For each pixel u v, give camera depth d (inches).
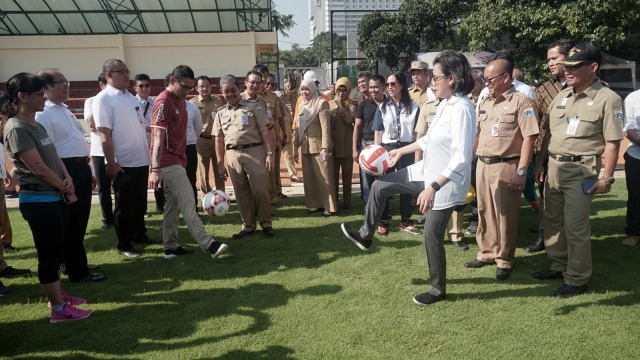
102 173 231.1
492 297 147.8
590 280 156.9
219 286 162.4
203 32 864.3
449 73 132.4
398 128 213.5
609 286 151.9
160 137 173.6
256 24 871.7
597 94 143.5
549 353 116.6
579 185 145.6
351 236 150.5
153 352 122.6
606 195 268.5
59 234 137.9
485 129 164.9
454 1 738.8
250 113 207.8
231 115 209.0
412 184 145.9
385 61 833.5
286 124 327.3
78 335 132.1
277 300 149.6
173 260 189.8
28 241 221.9
